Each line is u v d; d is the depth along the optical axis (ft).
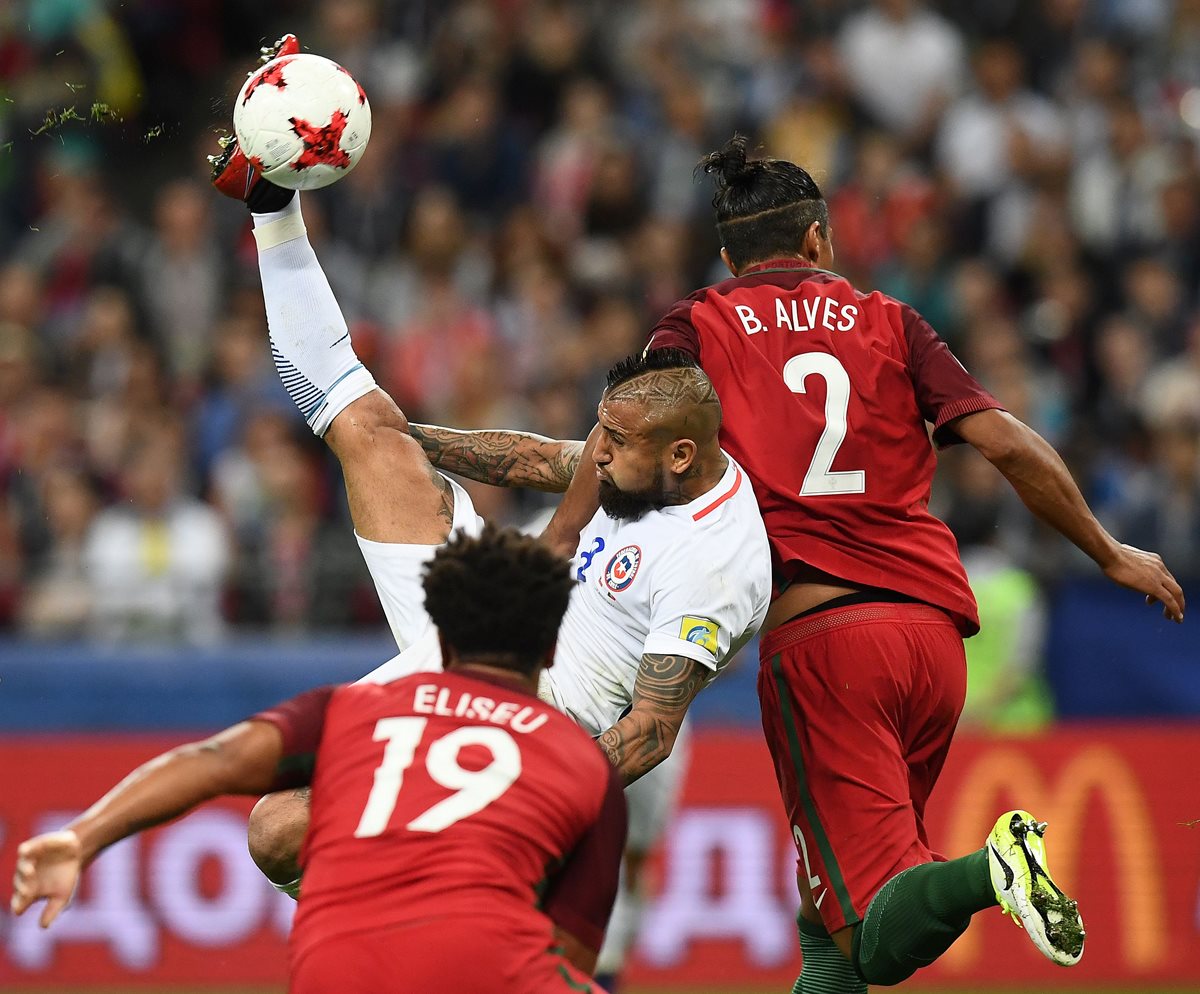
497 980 41.11
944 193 157.07
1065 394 144.66
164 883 106.63
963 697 58.49
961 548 117.08
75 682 110.42
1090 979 108.68
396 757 43.55
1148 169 157.69
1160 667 114.83
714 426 54.29
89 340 139.74
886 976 54.60
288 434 125.08
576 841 43.88
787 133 159.43
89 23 156.56
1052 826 110.11
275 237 58.65
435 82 161.89
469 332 139.85
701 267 150.61
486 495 117.80
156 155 163.53
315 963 41.55
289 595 115.55
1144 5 173.17
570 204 155.74
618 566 54.60
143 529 117.91
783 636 57.26
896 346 57.47
